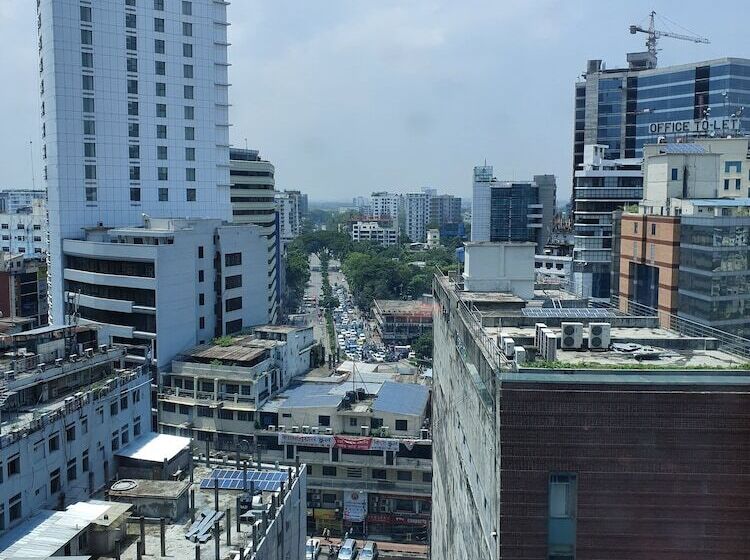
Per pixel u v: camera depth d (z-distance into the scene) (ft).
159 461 204.64
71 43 369.91
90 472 193.47
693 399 106.52
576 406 107.65
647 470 107.76
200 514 180.04
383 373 374.43
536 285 287.28
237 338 348.79
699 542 108.17
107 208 388.37
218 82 430.20
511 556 109.81
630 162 498.28
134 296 333.01
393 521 303.07
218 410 309.63
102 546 160.15
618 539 108.88
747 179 370.12
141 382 225.35
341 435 300.81
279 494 189.06
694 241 271.49
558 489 109.81
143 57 394.52
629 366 112.98
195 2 411.95
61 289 376.48
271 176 604.90
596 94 636.48
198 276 356.79
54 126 370.73
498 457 110.93
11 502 159.02
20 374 193.06
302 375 360.48
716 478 107.24
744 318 267.39
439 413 236.84
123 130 390.42
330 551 289.12
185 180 415.64
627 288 319.47
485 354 126.93
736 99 562.66
